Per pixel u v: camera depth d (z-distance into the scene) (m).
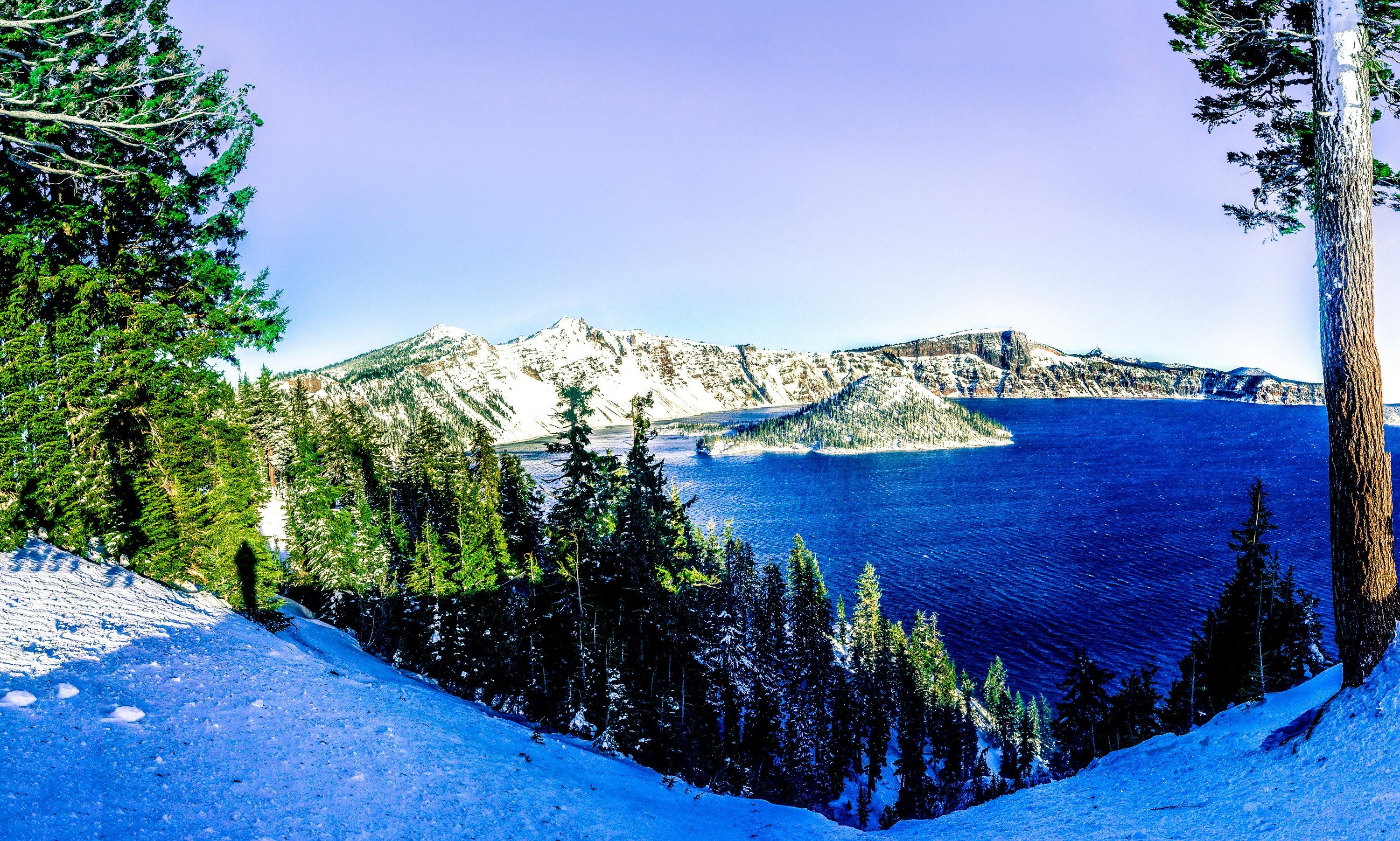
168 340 25.05
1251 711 13.37
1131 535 180.38
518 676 37.84
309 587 48.97
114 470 24.67
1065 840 10.09
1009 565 153.38
